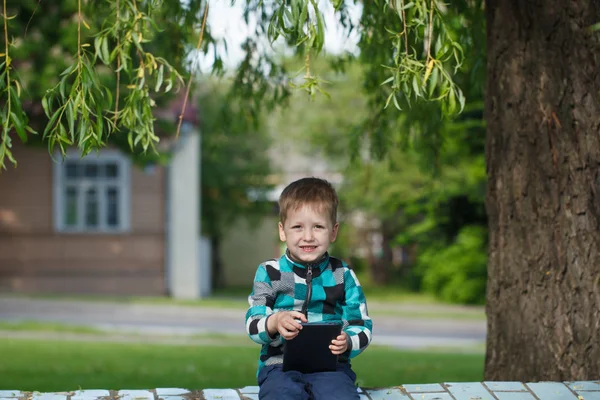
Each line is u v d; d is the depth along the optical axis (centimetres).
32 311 1817
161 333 1514
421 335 1666
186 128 2073
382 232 2892
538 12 504
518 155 509
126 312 1852
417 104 654
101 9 638
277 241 3106
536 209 501
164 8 626
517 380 506
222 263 2959
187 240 2219
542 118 499
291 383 347
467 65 662
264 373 367
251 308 362
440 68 375
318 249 361
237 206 2794
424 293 2659
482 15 611
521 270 507
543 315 496
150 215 2228
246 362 1060
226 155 2712
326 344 349
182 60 657
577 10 495
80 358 1079
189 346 1297
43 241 2209
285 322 341
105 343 1313
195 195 2216
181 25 632
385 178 2208
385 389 416
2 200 2202
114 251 2220
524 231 506
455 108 383
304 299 365
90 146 381
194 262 2220
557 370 489
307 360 355
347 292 370
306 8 361
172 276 2217
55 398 400
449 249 2370
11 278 2203
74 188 2214
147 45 715
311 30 367
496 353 520
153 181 2227
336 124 2481
